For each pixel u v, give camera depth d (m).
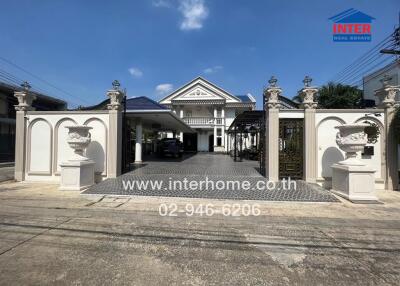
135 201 7.04
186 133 31.11
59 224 5.12
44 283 2.99
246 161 17.14
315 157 9.20
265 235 4.63
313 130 9.23
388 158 8.87
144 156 21.84
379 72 18.12
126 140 11.21
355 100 19.97
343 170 7.55
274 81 9.48
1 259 3.59
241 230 4.88
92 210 6.17
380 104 9.16
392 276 3.25
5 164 17.20
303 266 3.49
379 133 8.99
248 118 14.80
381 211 6.30
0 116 18.53
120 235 4.57
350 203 7.00
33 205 6.65
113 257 3.70
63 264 3.47
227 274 3.26
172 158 19.80
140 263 3.53
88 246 4.08
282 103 15.39
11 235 4.52
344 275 3.26
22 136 10.25
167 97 29.61
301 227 5.08
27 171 10.27
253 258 3.72
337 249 4.06
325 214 6.01
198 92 29.27
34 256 3.70
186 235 4.60
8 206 6.55
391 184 8.83
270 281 3.11
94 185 8.63
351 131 7.62
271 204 6.82
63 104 25.62
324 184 9.16
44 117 10.20
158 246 4.11
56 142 10.16
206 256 3.77
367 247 4.14
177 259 3.67
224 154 25.69
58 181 10.09
